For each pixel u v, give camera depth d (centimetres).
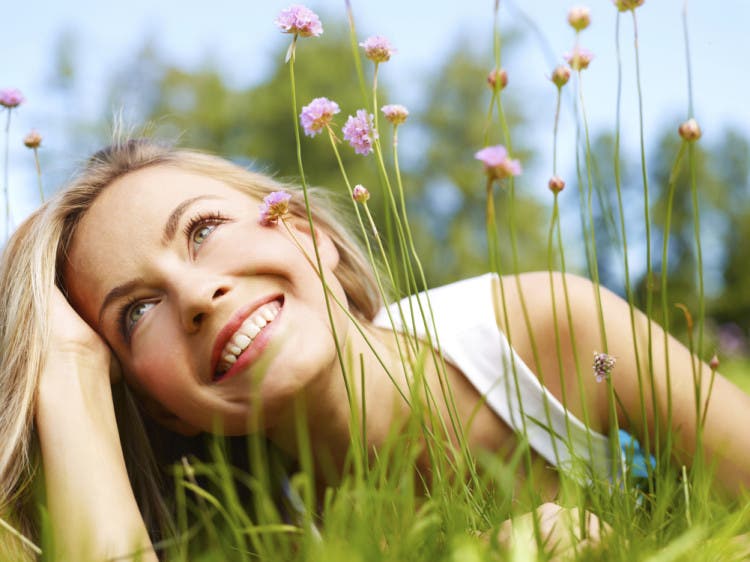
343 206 231
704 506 120
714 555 106
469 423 134
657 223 2222
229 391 156
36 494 171
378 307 222
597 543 109
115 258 168
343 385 170
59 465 158
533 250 1725
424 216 1827
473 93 1883
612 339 184
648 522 124
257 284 159
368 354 180
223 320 155
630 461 132
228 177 196
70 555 144
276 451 192
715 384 176
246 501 198
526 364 191
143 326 163
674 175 118
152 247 164
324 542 106
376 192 1627
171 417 189
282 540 118
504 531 114
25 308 176
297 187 216
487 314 194
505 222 1747
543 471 184
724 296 2394
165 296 163
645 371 177
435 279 1788
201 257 162
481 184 1809
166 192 172
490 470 123
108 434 167
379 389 179
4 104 183
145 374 163
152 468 197
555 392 190
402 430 179
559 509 121
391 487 118
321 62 1739
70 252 179
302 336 157
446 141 1869
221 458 124
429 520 107
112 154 192
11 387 171
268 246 162
